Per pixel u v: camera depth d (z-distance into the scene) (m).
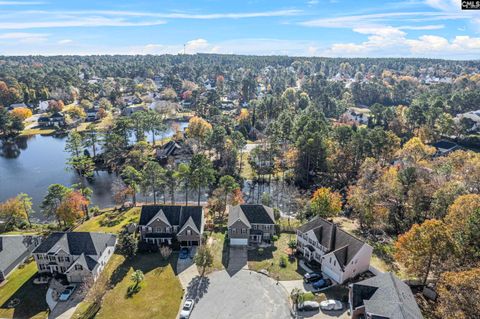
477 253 45.84
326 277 52.62
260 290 49.97
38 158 121.56
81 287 50.47
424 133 121.31
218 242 63.78
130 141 136.25
